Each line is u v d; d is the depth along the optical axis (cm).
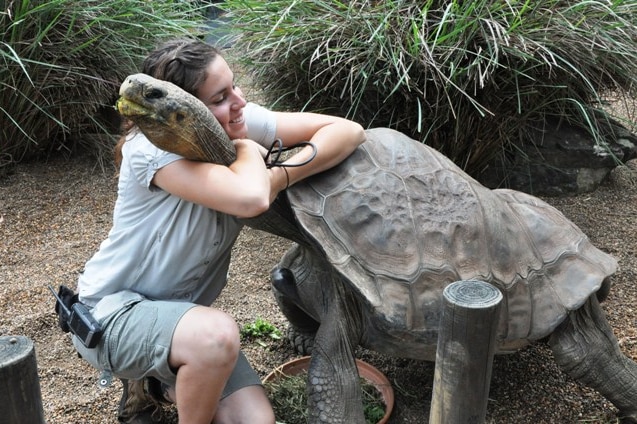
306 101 350
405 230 206
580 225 359
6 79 394
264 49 339
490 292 167
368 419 230
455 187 217
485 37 305
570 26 312
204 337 182
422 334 202
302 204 205
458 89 300
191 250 195
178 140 175
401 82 306
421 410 238
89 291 199
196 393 186
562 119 373
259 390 207
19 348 154
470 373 168
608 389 224
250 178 181
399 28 317
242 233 362
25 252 350
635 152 385
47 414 238
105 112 469
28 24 390
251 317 291
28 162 442
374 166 215
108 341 191
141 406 229
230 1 361
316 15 334
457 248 209
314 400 207
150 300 197
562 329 222
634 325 279
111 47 426
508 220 222
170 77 185
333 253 201
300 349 267
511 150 375
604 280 232
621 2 331
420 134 339
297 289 224
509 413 238
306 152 206
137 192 192
